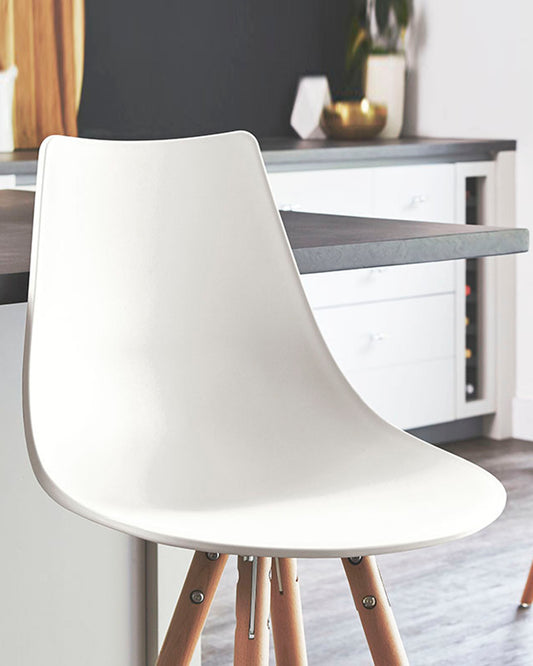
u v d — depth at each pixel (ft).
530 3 14.92
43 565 6.88
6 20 13.05
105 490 4.68
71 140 5.24
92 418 5.05
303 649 5.34
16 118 13.55
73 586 7.04
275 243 5.54
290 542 4.01
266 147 13.80
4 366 6.50
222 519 4.41
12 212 6.95
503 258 15.48
